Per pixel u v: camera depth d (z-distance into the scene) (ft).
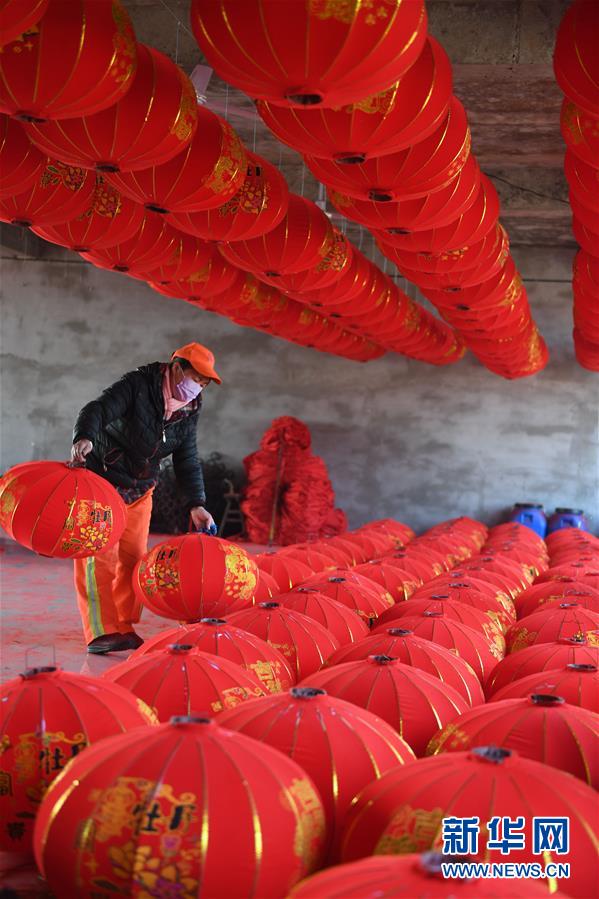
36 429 39.22
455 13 18.80
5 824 6.53
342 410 38.42
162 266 16.38
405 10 6.63
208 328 38.83
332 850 6.07
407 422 38.17
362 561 22.18
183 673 7.95
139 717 6.88
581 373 37.45
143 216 14.20
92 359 39.06
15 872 6.66
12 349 39.37
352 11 6.47
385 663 8.55
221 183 10.99
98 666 15.03
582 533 31.01
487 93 22.18
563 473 37.40
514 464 37.63
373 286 21.22
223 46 6.88
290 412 38.60
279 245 14.10
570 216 30.48
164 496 36.19
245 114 19.26
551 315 37.63
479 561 20.11
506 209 29.60
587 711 7.23
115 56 7.96
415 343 29.50
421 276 16.22
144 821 5.05
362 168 9.79
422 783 5.50
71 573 25.49
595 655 10.11
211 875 4.98
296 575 16.48
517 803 5.30
